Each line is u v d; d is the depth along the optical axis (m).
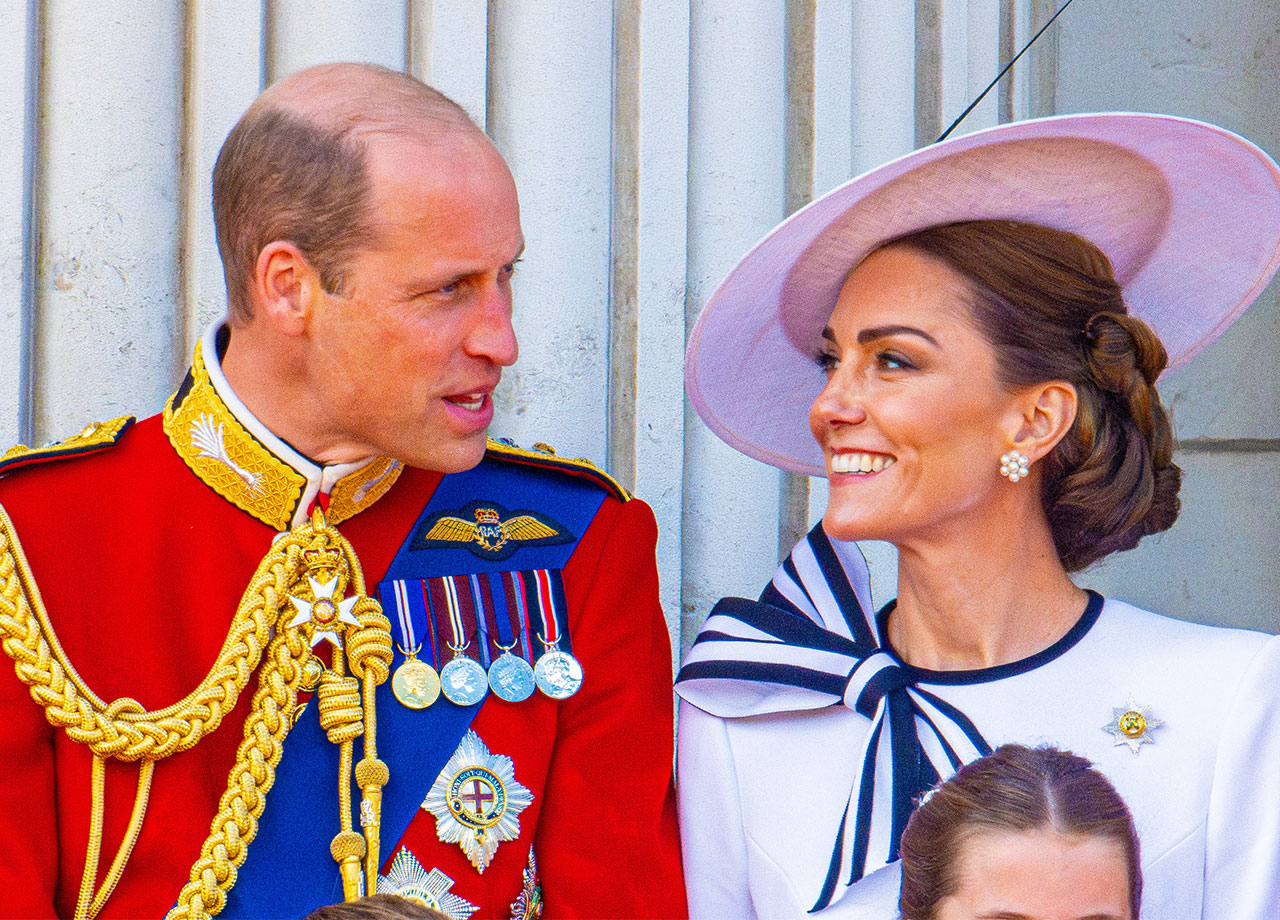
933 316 5.85
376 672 6.00
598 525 6.80
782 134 9.68
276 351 5.89
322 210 5.57
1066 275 5.91
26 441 7.62
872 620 6.58
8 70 7.44
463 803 6.04
